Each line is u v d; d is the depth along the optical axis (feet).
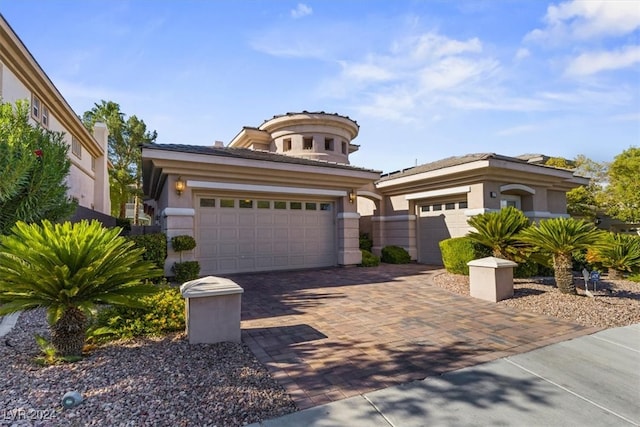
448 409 11.14
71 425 9.35
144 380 12.02
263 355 15.44
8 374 12.13
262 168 38.47
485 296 26.27
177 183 34.32
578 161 88.12
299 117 64.03
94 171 67.62
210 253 37.81
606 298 25.43
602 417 10.78
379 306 24.53
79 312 13.82
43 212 25.75
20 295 13.12
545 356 15.44
